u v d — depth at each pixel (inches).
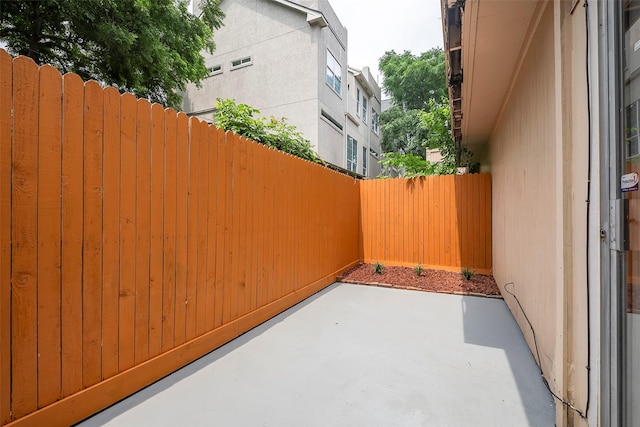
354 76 563.2
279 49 402.3
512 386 88.4
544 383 89.9
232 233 120.8
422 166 353.7
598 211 57.6
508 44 117.6
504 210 174.1
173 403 79.1
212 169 111.0
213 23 386.9
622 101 51.1
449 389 86.5
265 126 213.5
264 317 139.2
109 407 77.0
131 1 256.1
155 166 90.2
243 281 126.8
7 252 59.8
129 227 82.9
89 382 73.5
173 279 95.8
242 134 193.2
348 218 248.7
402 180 260.1
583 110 63.3
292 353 108.3
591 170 59.9
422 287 200.4
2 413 58.9
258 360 103.0
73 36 269.9
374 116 715.4
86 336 73.0
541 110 97.8
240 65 426.6
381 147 733.3
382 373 94.9
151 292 89.0
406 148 689.6
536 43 103.0
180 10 333.7
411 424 72.0
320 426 71.1
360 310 157.5
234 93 430.0
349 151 524.7
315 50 382.9
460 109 188.1
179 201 97.9
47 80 65.8
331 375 93.5
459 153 297.6
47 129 65.8
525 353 109.2
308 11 380.5
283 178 156.9
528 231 116.7
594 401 59.3
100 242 76.0
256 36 417.1
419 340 120.1
